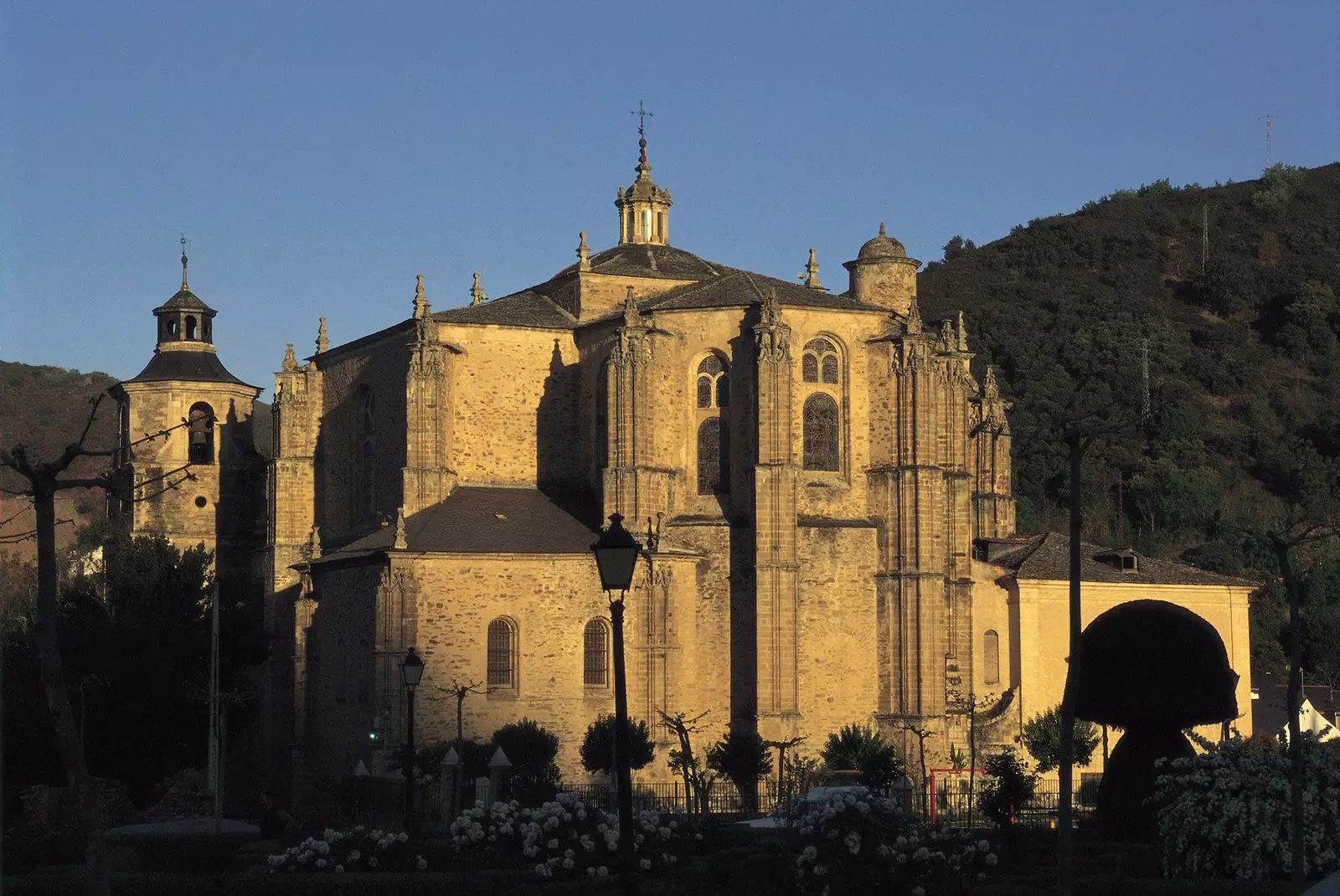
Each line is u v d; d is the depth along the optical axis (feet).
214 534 406.00
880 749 308.19
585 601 309.22
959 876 157.48
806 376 334.44
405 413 342.64
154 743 342.85
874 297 374.84
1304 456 620.08
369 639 311.68
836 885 155.84
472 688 299.99
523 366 347.97
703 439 332.39
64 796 329.93
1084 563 363.15
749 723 317.42
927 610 325.42
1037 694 348.59
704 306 331.98
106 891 119.75
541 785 288.10
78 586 373.61
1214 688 179.63
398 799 287.48
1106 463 605.31
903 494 328.70
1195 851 169.89
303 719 331.16
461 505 328.29
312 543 349.00
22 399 647.56
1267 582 530.27
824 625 324.39
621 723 138.21
